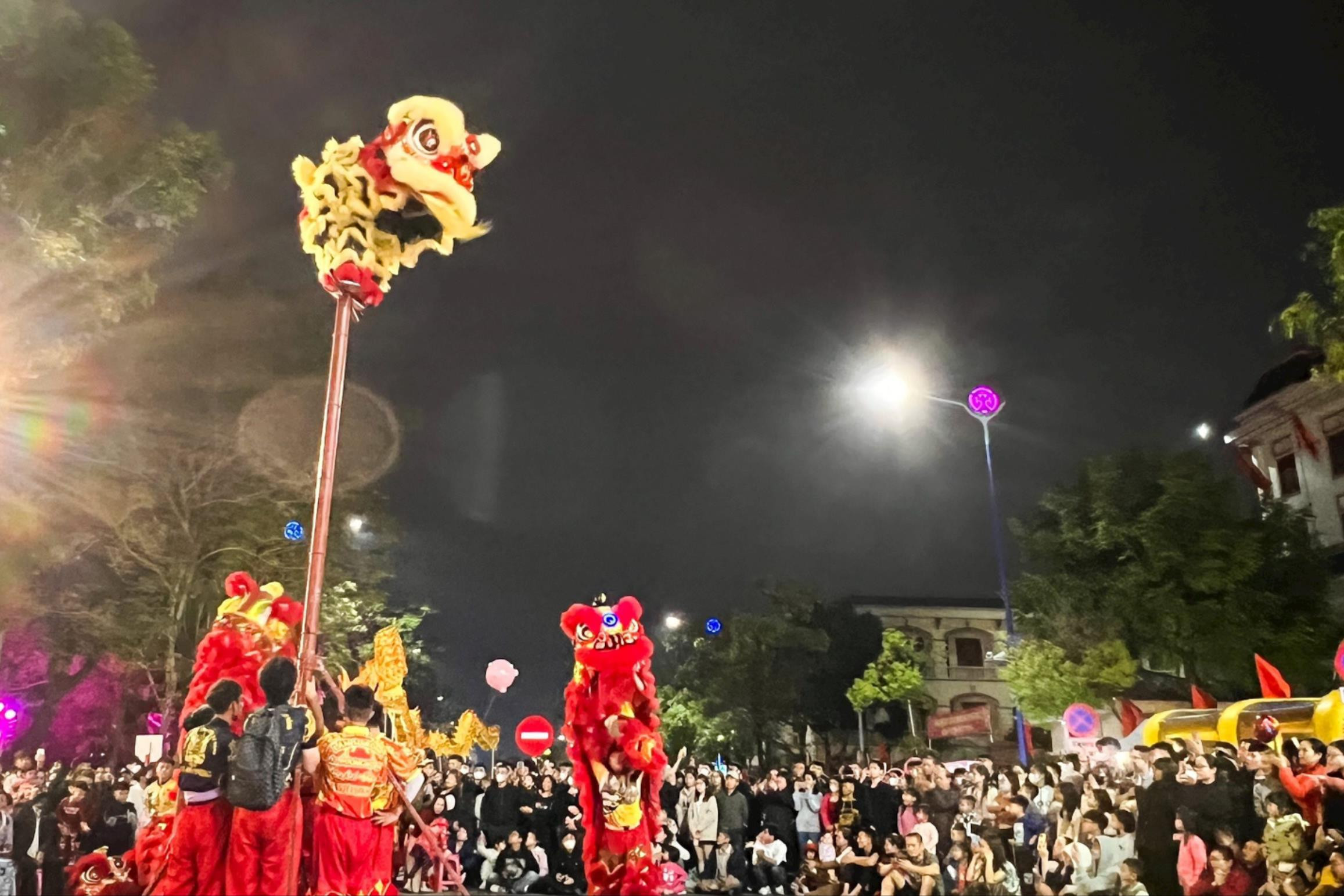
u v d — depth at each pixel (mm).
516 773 14000
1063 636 20078
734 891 13086
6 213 12352
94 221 13078
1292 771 9328
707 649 34344
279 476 20531
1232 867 9172
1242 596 19391
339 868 5879
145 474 18719
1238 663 19078
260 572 20672
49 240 12320
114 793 12711
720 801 13641
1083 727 14688
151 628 20578
